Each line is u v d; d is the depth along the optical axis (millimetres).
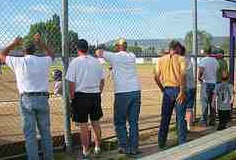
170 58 7645
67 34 7031
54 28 7016
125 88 7062
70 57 7258
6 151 6688
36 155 6117
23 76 5969
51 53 6453
